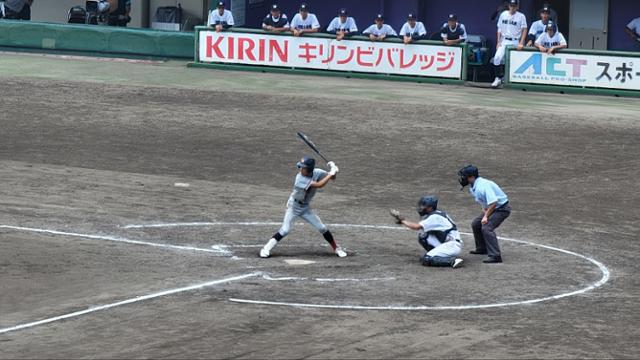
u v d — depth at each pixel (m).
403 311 38.22
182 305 38.25
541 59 86.50
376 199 57.72
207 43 94.69
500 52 88.38
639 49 96.00
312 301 39.16
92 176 60.66
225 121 74.69
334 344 34.22
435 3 100.88
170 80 88.44
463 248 48.25
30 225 49.69
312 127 73.19
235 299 39.16
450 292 40.94
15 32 100.50
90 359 32.38
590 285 42.59
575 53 85.56
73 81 86.56
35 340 34.22
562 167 64.88
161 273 42.59
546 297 40.62
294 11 106.44
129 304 38.25
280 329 35.72
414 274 43.50
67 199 55.22
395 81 90.62
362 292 40.59
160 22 108.94
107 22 106.19
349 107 78.69
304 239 49.25
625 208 56.84
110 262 44.06
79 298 38.91
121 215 52.44
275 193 58.34
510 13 87.75
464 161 65.94
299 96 82.44
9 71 90.19
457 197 58.66
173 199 56.22
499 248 46.97
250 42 93.62
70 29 99.44
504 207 45.81
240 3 100.75
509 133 72.19
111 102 79.75
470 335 35.56
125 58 98.94
